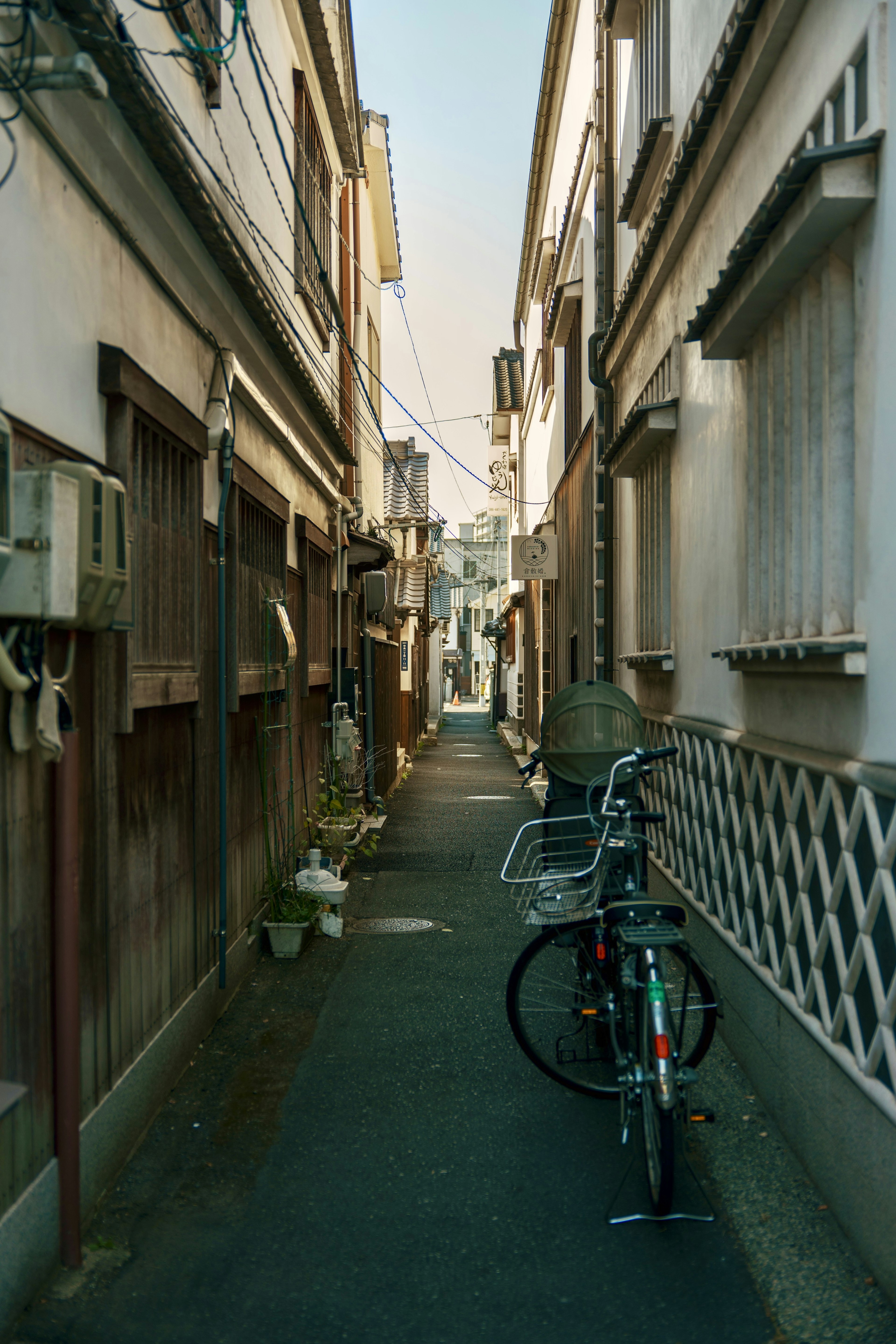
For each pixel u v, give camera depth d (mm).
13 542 2590
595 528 9938
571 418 13117
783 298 3816
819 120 3438
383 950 6750
